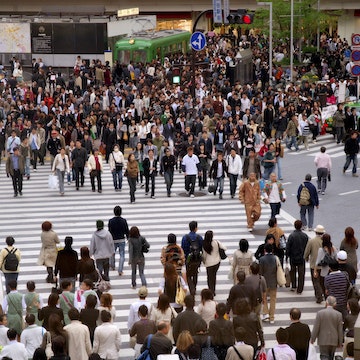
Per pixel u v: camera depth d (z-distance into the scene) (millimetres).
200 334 29781
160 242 52281
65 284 35062
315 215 58469
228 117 75312
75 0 161625
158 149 70375
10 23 117000
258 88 99312
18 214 59281
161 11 165250
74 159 65375
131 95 89438
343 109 86125
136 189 66000
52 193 65062
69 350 30891
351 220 57094
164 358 26875
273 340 37625
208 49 127562
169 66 111062
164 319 33031
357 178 68938
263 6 134625
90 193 65000
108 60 115875
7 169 63562
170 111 80500
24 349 30172
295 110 83688
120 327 39469
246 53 109062
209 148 66875
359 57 80250
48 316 33031
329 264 36750
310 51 135125
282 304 42125
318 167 62906
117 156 65000
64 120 79625
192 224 41562
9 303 34875
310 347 30891
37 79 100500
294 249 42844
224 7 89000
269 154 64750
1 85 97500
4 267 41094
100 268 43281
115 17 123812
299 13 128625
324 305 42000
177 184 67625
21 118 77062
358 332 25500
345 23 168000
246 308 31391
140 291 33562
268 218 57812
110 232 46000
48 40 117375
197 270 41438
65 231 54938
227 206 61031
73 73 109500
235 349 28703
